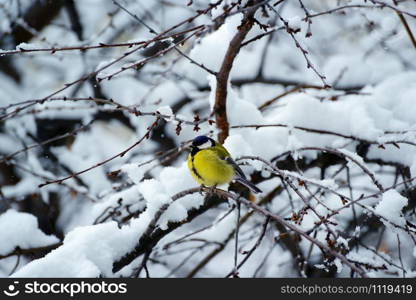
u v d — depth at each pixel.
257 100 12.06
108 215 8.05
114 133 12.06
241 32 6.40
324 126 8.20
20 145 10.76
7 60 11.53
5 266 10.73
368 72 10.66
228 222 9.10
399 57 10.89
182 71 10.99
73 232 6.50
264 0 5.24
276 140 8.00
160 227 6.68
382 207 6.01
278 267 10.43
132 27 11.38
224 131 7.65
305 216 8.68
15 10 10.84
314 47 12.09
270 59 11.26
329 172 10.65
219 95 7.23
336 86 10.54
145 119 10.34
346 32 11.95
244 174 7.41
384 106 8.79
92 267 5.81
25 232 8.25
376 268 5.98
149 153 10.88
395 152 8.06
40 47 5.69
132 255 6.59
